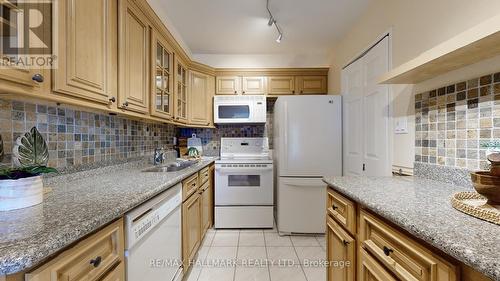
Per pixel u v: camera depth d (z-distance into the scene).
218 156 3.42
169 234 1.41
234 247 2.29
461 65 1.09
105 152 1.69
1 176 0.82
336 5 2.07
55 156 1.26
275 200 3.04
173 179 1.43
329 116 2.59
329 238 1.40
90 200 0.94
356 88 2.28
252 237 2.53
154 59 1.79
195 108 2.94
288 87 3.20
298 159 2.59
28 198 0.85
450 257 0.60
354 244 1.08
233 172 2.74
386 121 1.77
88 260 0.73
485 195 0.78
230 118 3.08
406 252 0.74
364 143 2.11
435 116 1.30
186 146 3.31
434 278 0.63
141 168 2.04
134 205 0.94
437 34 1.29
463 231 0.61
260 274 1.84
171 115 2.22
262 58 3.32
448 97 1.21
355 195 1.01
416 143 1.45
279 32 2.54
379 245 0.90
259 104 3.07
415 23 1.47
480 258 0.48
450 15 1.21
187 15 2.25
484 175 0.77
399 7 1.63
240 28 2.52
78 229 0.66
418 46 1.44
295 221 2.58
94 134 1.57
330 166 2.58
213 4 2.06
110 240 0.86
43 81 0.84
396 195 1.00
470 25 1.09
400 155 1.61
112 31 1.27
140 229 1.03
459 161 1.16
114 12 1.30
